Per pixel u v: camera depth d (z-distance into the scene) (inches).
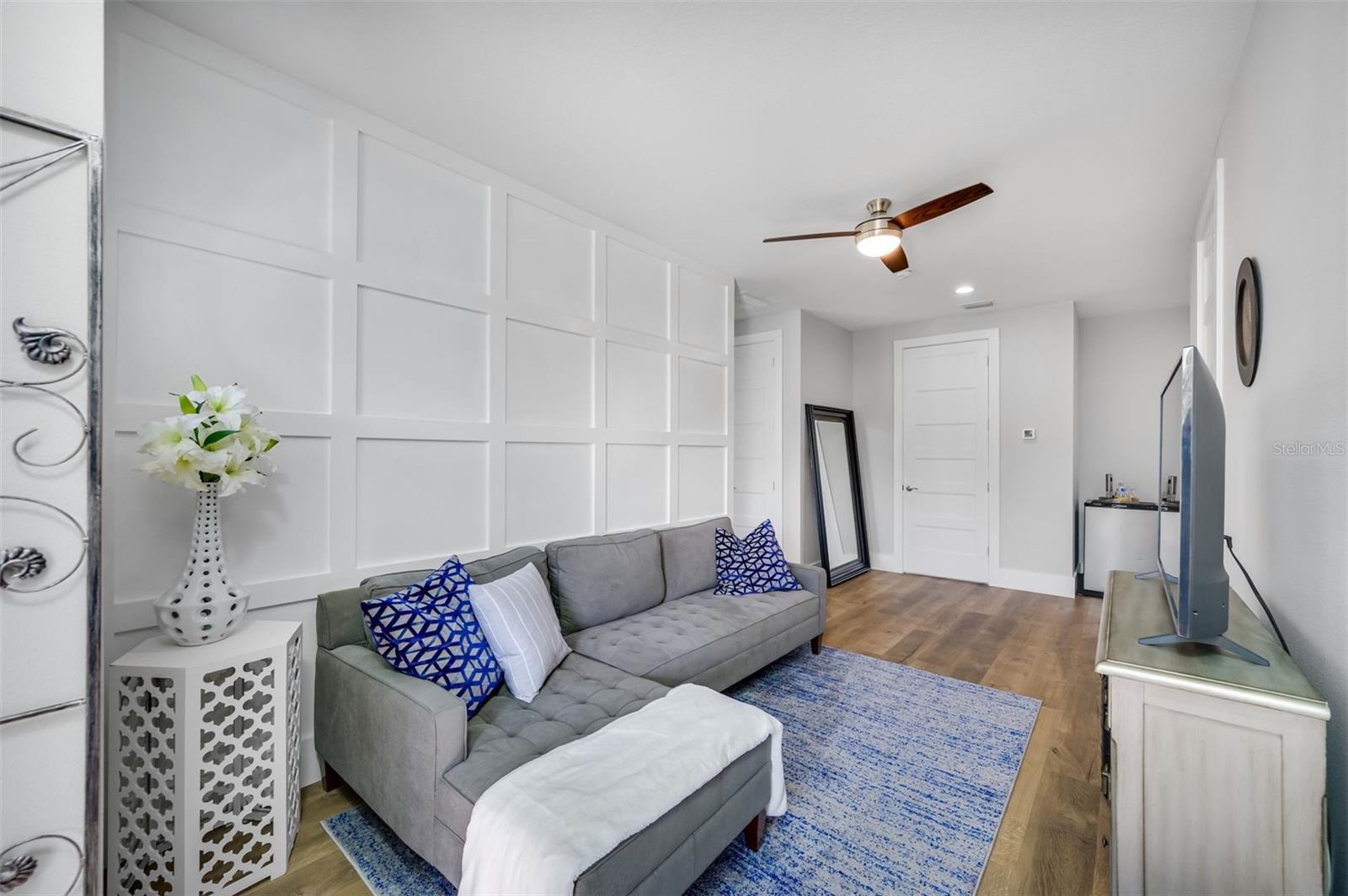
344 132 79.9
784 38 66.2
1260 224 61.9
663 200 110.5
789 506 192.4
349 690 65.1
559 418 110.3
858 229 103.7
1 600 33.2
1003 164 94.3
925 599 174.1
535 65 71.9
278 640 60.6
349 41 68.0
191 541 60.1
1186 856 44.3
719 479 152.6
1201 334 110.3
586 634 91.4
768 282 161.9
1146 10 60.8
